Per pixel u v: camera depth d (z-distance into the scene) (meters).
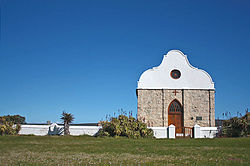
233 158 13.62
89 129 29.34
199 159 13.38
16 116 31.27
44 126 29.84
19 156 14.39
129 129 26.94
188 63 33.59
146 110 32.66
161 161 12.84
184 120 32.19
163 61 33.75
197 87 33.00
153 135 28.08
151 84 33.16
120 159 13.48
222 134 27.80
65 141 22.53
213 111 32.44
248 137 25.88
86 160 13.21
